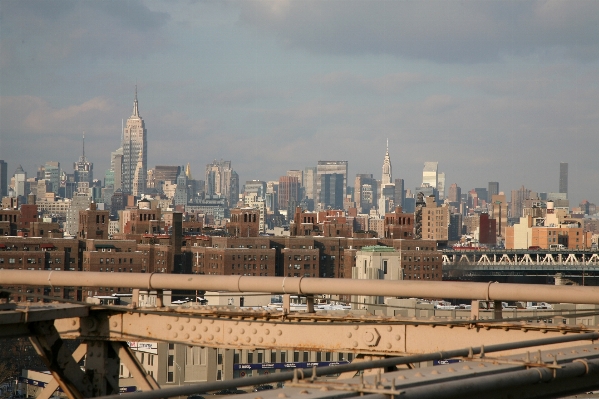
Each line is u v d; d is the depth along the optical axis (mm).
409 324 24656
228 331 26078
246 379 15320
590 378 18578
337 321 25609
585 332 23969
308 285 26047
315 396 14688
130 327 26203
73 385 25125
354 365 16516
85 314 25938
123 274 27234
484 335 24562
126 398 14258
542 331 24188
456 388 15602
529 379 16812
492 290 24953
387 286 25641
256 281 26562
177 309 26594
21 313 23703
